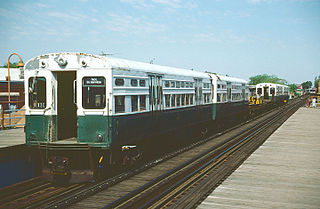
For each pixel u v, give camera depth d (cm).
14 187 843
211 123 1792
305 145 1362
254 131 1908
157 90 1080
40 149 844
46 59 834
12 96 2653
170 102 1188
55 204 678
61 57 813
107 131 802
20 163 893
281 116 2997
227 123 2095
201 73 1588
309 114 3209
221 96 1847
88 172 823
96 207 666
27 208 671
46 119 837
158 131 1101
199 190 739
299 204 640
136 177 896
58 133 865
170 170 946
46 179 843
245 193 711
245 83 2462
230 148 1320
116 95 824
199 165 1030
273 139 1542
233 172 906
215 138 1664
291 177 849
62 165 812
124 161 913
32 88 840
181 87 1296
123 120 859
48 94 835
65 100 897
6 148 845
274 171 914
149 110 1020
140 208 642
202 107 1552
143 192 758
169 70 1196
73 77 921
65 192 780
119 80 840
